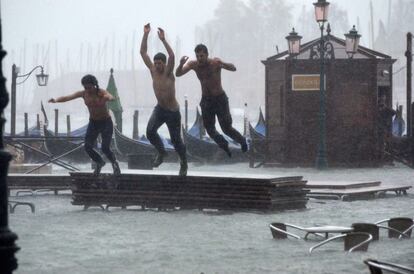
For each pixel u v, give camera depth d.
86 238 31.08
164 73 39.62
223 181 40.44
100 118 41.16
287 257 26.59
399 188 50.78
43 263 25.28
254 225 35.19
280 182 40.25
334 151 79.81
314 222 36.56
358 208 42.84
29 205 41.22
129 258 26.25
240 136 38.00
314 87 79.44
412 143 81.06
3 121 16.66
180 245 29.23
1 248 16.55
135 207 44.25
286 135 79.88
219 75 37.59
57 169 77.75
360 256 26.77
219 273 23.58
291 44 79.44
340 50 82.56
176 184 41.34
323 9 75.69
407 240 30.58
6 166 16.70
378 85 81.62
